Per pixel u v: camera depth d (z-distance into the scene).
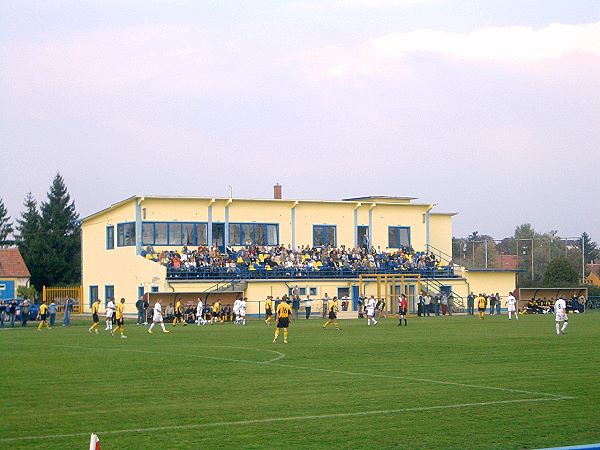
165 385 26.95
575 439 18.70
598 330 54.09
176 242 86.44
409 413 21.80
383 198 99.06
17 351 39.78
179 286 80.69
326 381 27.80
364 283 88.50
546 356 35.81
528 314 86.06
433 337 48.09
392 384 27.00
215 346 42.59
